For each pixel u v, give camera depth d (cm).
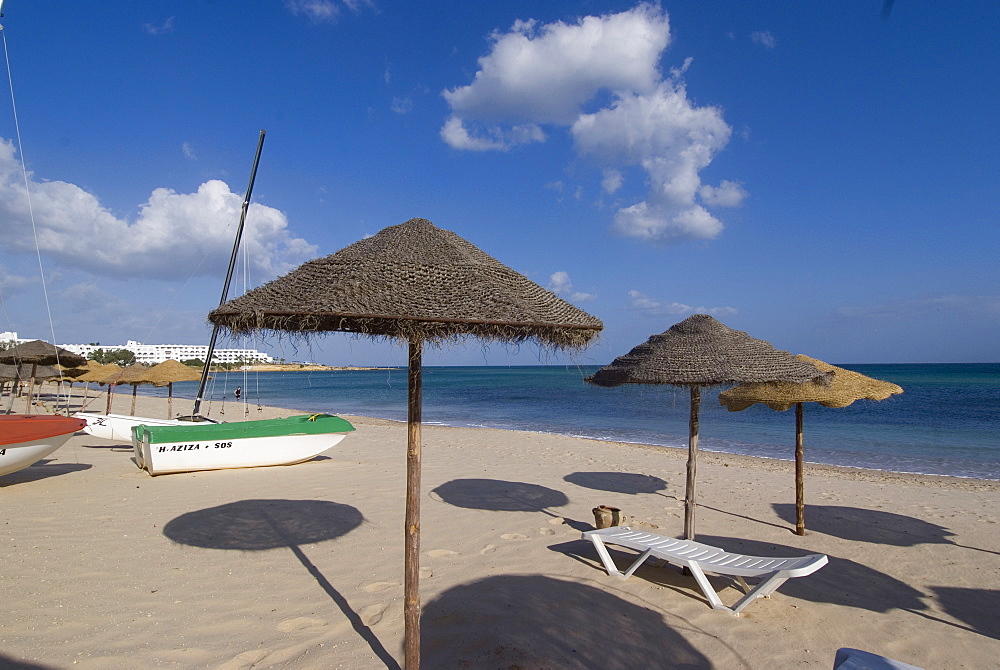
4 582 440
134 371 1388
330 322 288
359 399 3991
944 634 419
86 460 1053
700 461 1255
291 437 1011
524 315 277
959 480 1112
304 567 503
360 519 659
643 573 514
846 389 604
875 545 633
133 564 494
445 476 959
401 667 338
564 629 397
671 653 372
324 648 361
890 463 1371
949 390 3959
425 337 278
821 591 492
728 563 453
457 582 477
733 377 461
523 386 5569
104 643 357
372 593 449
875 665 289
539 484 920
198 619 397
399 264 301
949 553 607
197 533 586
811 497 876
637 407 2989
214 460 947
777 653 378
